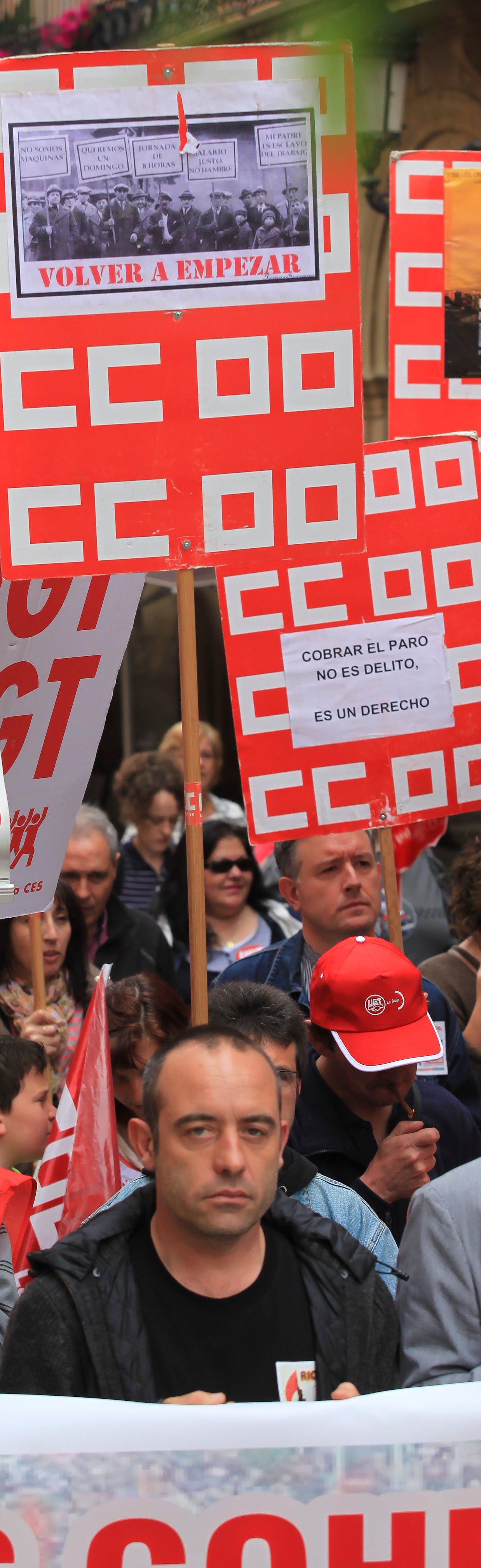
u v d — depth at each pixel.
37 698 3.87
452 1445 2.45
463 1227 2.88
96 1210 3.40
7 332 3.26
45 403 3.28
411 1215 2.97
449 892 7.61
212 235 3.28
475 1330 2.81
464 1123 3.95
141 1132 2.91
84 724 3.98
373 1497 2.44
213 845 6.84
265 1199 2.44
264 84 3.25
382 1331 2.62
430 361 4.61
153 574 7.72
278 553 3.36
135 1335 2.48
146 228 3.26
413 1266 2.91
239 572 4.23
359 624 4.27
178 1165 2.42
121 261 3.27
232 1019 3.37
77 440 3.29
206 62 3.24
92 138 3.24
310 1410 2.44
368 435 12.73
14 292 3.25
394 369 4.62
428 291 4.59
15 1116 3.68
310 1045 3.87
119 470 3.30
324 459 3.35
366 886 4.58
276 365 3.32
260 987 3.47
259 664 4.25
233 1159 2.39
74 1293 2.49
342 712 4.27
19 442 3.28
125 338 3.28
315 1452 2.43
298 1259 2.65
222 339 3.30
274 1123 2.46
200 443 3.32
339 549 3.37
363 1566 2.45
